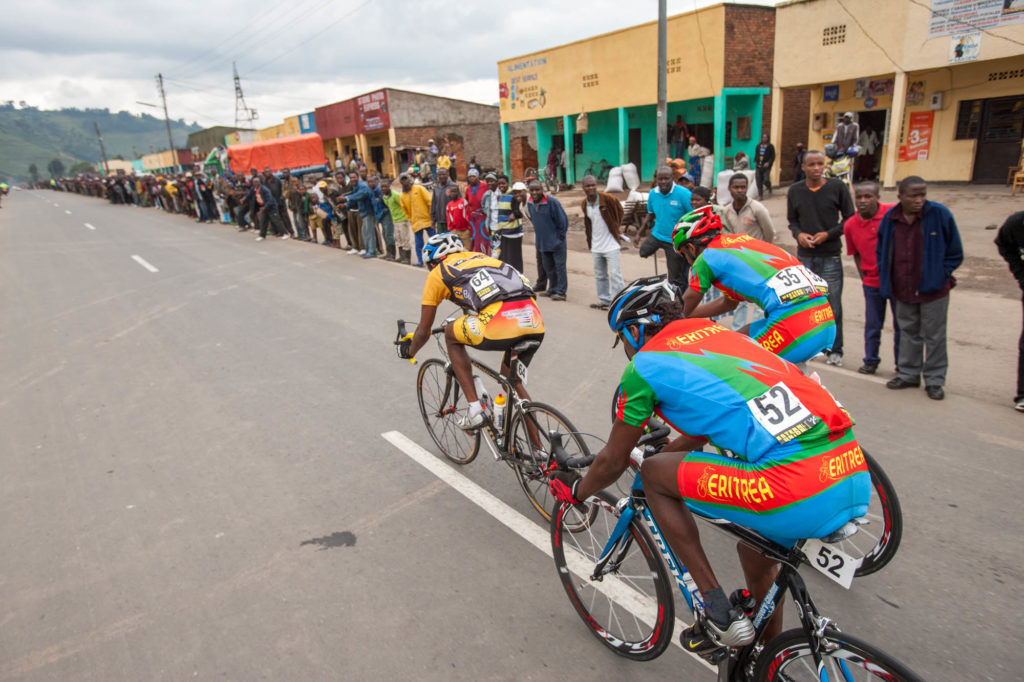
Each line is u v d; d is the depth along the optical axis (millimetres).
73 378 6570
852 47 13781
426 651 2789
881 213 4926
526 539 3551
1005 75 12547
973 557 3131
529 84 21562
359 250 12992
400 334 4363
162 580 3359
